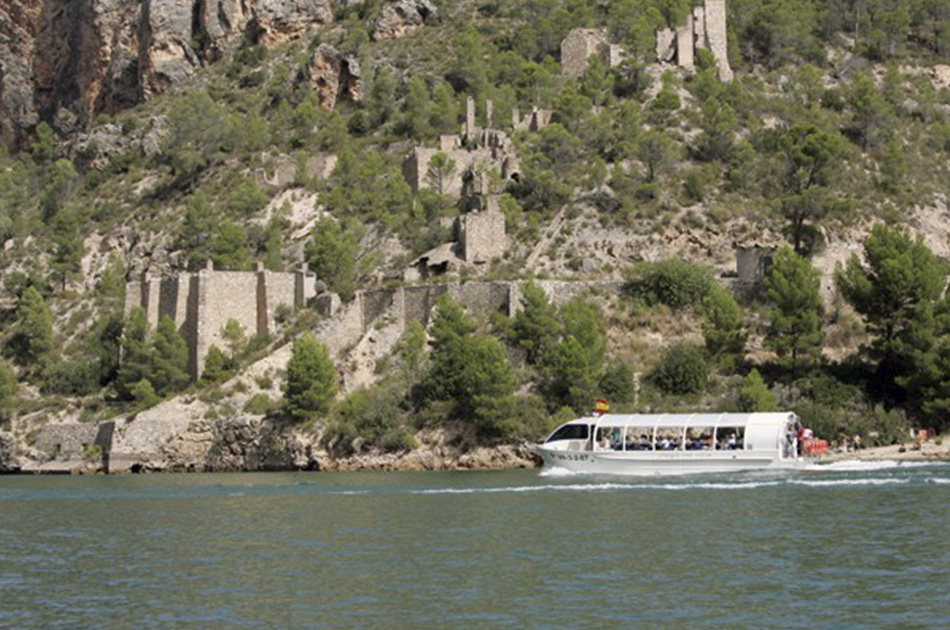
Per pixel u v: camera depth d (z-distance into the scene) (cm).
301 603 10038
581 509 14862
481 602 9944
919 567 10906
